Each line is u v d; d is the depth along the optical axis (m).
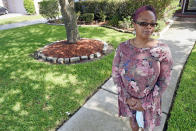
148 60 1.34
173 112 2.42
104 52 4.84
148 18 1.26
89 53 4.70
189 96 2.77
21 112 2.66
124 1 8.50
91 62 4.27
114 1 8.99
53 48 5.15
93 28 8.39
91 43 5.38
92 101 2.85
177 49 5.06
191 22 9.06
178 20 9.88
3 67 4.30
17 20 13.41
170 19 9.86
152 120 1.62
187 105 2.56
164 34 6.81
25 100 2.93
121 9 8.75
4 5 20.69
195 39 5.96
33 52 5.38
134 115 1.72
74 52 4.75
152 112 1.58
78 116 2.53
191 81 3.17
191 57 4.26
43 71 3.96
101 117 2.49
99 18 10.20
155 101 1.53
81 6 10.84
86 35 7.02
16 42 6.67
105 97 2.95
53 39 6.79
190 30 7.27
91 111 2.62
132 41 1.44
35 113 2.62
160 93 1.50
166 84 1.45
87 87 3.23
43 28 9.32
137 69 1.38
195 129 2.12
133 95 1.55
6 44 6.46
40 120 2.48
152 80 1.41
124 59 1.44
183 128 2.15
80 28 8.54
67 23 5.09
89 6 10.38
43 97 2.99
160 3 7.19
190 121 2.25
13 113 2.64
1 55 5.22
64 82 3.43
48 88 3.25
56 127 2.35
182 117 2.33
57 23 10.58
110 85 3.30
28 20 13.17
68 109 2.67
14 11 20.80
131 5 8.25
